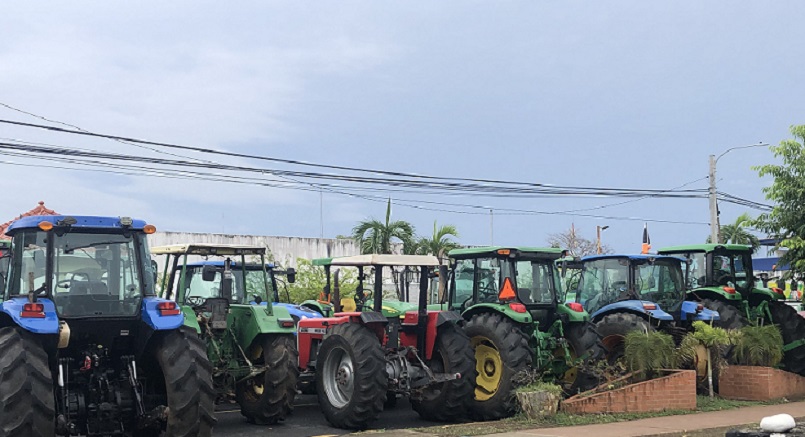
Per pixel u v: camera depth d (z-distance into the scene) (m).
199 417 8.19
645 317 13.24
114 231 8.57
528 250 11.87
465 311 11.95
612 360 13.43
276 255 24.00
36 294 8.09
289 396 10.80
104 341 8.47
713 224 23.42
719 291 14.56
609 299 14.18
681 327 13.89
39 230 8.31
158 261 21.30
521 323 11.41
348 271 21.09
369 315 10.61
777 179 15.56
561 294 12.66
